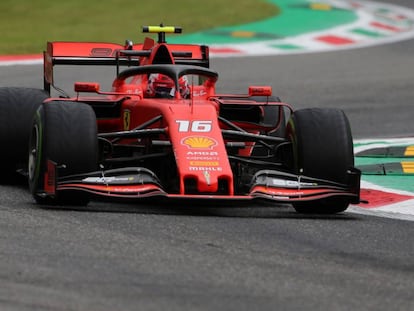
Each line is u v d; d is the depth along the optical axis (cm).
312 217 2972
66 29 8425
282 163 3225
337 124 3075
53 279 2094
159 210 2959
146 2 9806
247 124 3372
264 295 2034
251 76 6681
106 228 2623
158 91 3341
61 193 2853
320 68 7169
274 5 10144
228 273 2200
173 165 3044
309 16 9731
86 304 1916
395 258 2438
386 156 4359
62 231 2561
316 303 1992
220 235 2603
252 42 8238
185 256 2341
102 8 9488
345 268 2302
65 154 2894
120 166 3328
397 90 6334
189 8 9569
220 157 2862
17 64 6781
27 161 3394
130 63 3797
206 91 3447
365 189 3553
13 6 9481
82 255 2309
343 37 8831
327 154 3027
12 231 2544
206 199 2773
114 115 3350
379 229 2806
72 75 6072
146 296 1988
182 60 3862
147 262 2269
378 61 7631
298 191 2916
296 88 6288
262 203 3209
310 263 2334
